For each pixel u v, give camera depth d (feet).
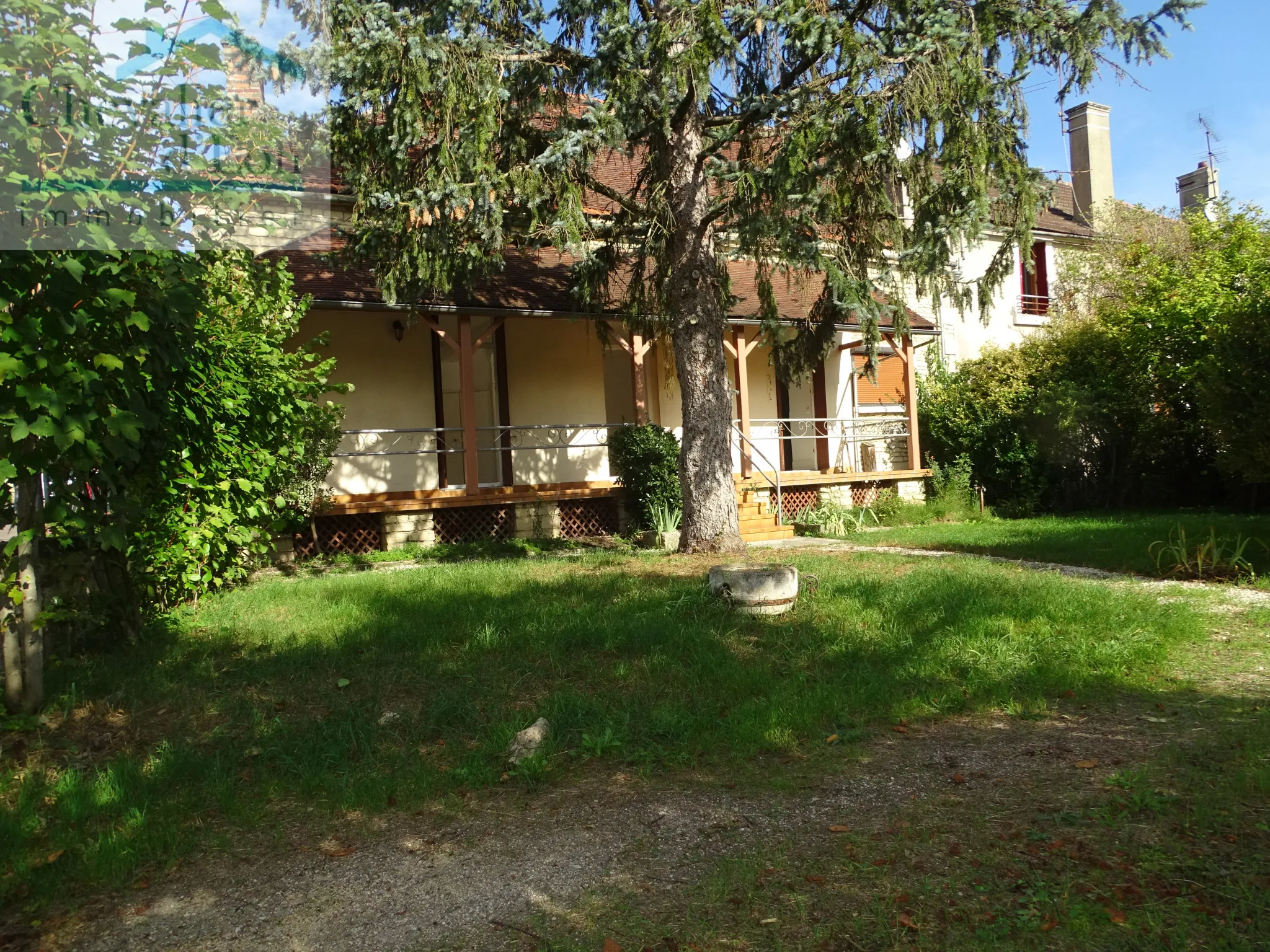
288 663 21.81
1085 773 15.48
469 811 14.98
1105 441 64.49
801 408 65.10
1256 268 58.03
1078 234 80.64
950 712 19.57
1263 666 22.63
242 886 12.53
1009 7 33.81
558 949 10.64
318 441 37.78
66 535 19.89
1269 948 9.95
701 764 16.85
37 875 12.64
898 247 38.27
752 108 33.83
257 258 31.89
